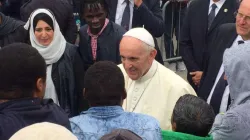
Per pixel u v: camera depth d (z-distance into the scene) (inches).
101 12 169.3
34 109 89.1
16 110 88.0
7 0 280.2
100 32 172.6
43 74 92.4
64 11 197.0
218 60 160.6
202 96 163.5
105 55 171.9
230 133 98.5
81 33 176.1
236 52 105.9
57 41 157.6
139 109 137.2
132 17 205.0
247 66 103.6
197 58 196.7
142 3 201.6
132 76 134.9
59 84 157.2
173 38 312.8
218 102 155.8
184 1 293.7
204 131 102.9
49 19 157.3
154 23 202.8
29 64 89.7
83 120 97.3
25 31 168.2
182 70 310.3
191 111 103.1
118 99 98.4
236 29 159.5
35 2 197.2
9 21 174.4
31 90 90.6
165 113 135.4
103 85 96.9
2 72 88.7
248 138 97.8
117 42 172.6
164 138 100.7
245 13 154.7
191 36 197.8
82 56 175.0
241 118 98.5
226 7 192.5
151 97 137.2
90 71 98.5
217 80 159.8
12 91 89.1
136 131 96.2
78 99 159.3
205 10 194.9
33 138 59.5
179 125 103.3
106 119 97.0
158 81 137.9
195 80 193.8
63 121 91.6
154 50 134.4
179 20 299.0
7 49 90.6
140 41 130.9
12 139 60.0
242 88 104.4
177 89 136.3
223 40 162.2
